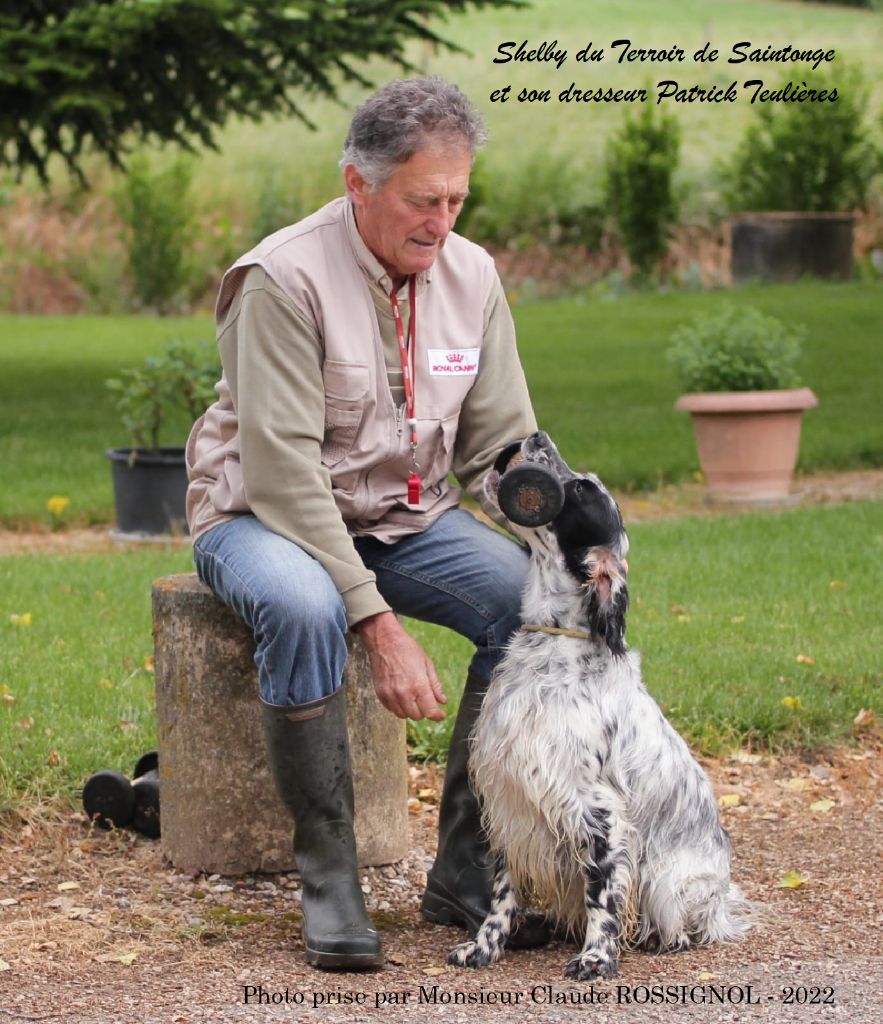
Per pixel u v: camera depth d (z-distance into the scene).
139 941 5.90
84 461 18.53
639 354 28.38
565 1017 5.12
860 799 7.80
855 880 6.64
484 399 6.18
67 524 15.73
